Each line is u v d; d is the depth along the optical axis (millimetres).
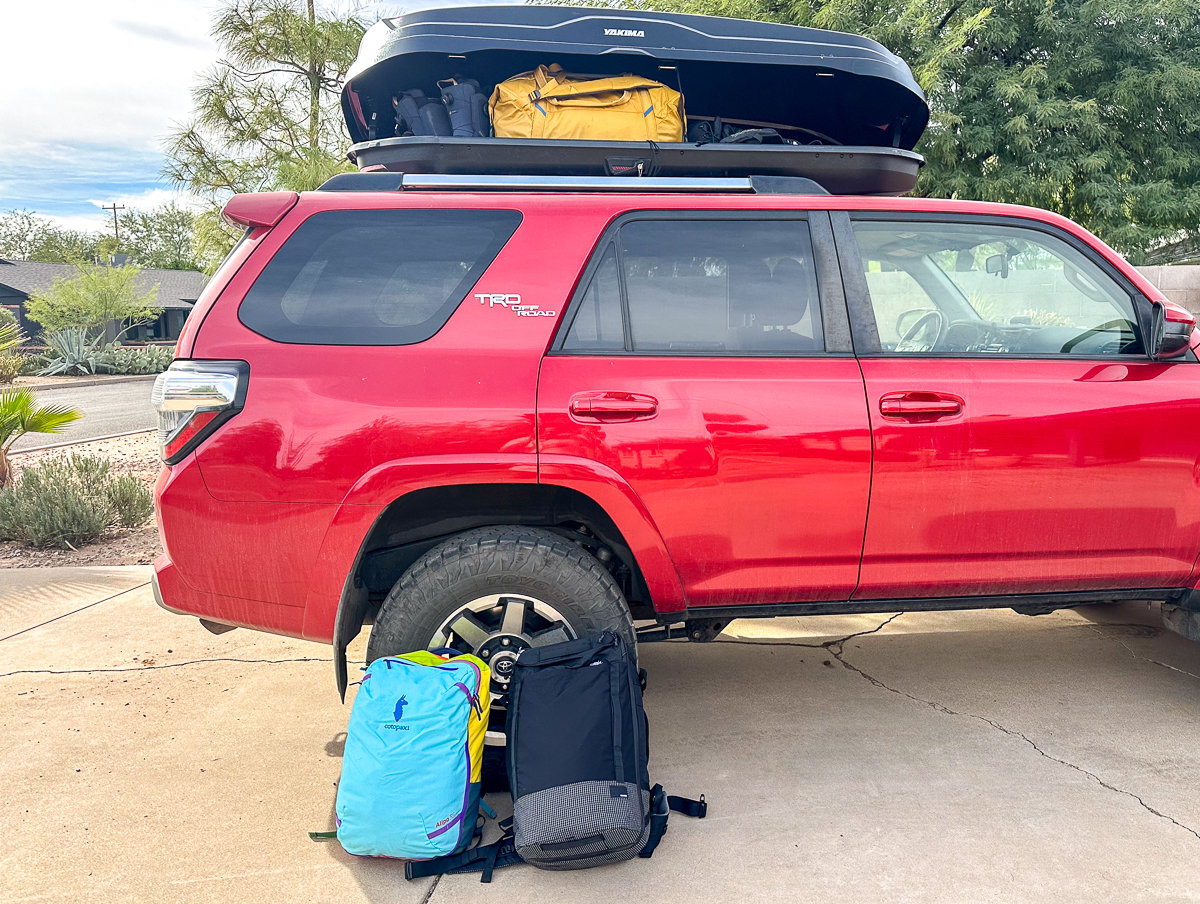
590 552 3045
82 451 11125
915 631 4289
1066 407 2859
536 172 3195
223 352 2656
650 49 3326
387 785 2305
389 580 2939
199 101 10070
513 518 2895
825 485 2777
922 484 2811
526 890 2309
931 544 2867
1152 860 2359
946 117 13633
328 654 4086
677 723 3266
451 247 2799
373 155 3172
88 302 34688
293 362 2660
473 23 3219
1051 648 4008
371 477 2617
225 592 2713
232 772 2963
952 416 2812
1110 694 3459
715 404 2738
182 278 51438
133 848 2521
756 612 2932
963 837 2480
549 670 2527
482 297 2766
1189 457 2928
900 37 13617
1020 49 15281
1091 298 3107
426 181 2875
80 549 6273
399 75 3479
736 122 4094
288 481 2623
